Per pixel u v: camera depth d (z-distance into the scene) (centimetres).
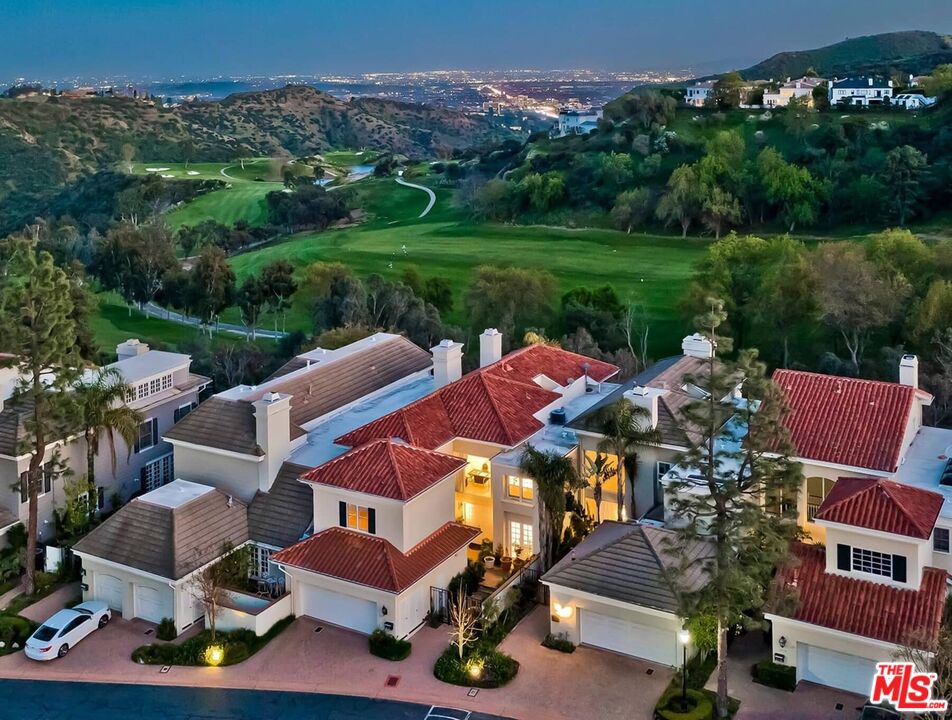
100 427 4241
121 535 3603
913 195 11688
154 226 15375
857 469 3375
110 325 10456
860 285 7125
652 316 9244
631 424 3712
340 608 3466
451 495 3716
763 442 2828
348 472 3547
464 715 2883
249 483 3919
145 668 3225
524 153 18700
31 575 3778
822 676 2986
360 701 2984
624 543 3278
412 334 8219
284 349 8319
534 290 8581
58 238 15288
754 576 2783
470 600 3469
